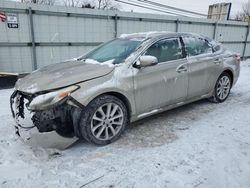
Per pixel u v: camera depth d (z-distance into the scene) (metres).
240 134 3.38
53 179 2.39
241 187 2.25
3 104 4.86
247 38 13.95
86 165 2.63
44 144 2.75
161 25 10.15
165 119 3.95
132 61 3.28
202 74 4.18
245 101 4.97
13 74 6.56
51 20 7.65
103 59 3.54
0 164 2.62
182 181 2.35
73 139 2.89
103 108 3.01
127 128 3.60
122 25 9.09
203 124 3.74
